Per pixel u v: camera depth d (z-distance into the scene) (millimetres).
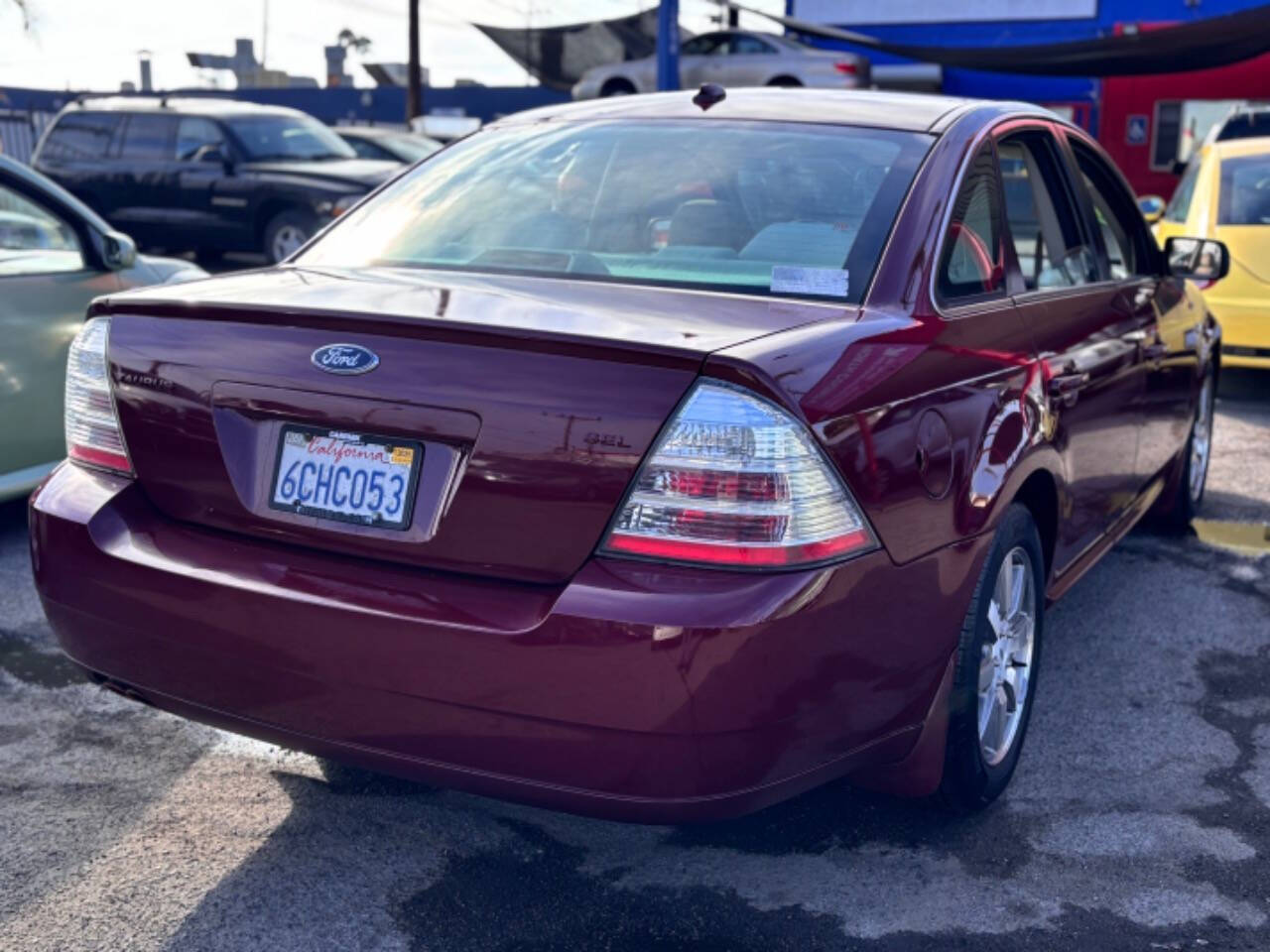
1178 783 3326
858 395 2412
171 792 3158
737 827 3051
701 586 2207
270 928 2621
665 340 2303
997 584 3053
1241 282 8320
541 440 2281
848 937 2635
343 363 2438
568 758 2260
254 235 13664
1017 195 3510
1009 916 2717
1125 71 18438
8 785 3170
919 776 2779
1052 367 3273
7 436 4887
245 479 2535
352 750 2438
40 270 5043
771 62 22000
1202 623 4508
